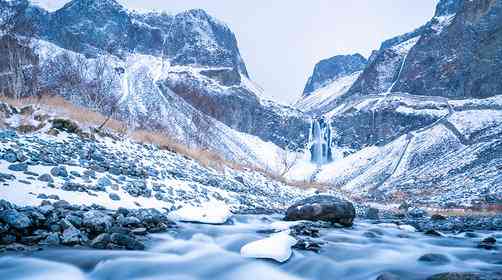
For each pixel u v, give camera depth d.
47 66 54.56
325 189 46.94
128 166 16.39
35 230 7.65
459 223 18.94
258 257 8.23
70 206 9.34
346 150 147.50
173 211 11.89
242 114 157.12
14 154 12.15
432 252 9.98
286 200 27.72
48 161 13.08
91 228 8.32
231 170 29.50
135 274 6.98
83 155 15.52
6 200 8.62
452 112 120.62
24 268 6.42
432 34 168.75
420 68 159.50
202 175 22.11
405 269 8.11
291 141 159.88
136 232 9.13
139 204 12.08
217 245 9.23
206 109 131.00
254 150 135.00
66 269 6.61
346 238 11.11
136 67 173.38
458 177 71.81
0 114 17.45
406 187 77.94
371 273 7.77
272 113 166.88
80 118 22.05
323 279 7.39
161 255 7.93
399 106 142.12
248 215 14.98
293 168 132.12
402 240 11.73
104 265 6.98
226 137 123.00
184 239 9.34
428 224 17.83
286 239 9.06
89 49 137.50
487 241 11.86
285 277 7.36
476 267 8.45
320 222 13.28
